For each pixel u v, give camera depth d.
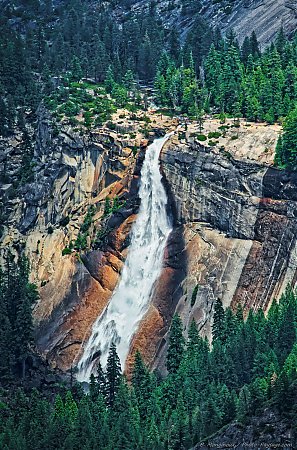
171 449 175.38
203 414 176.38
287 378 169.62
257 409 170.50
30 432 186.62
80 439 181.62
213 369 187.75
